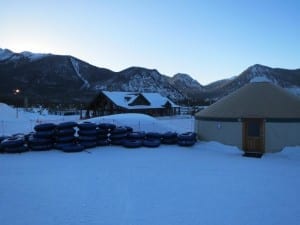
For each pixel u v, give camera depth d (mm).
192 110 57312
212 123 16547
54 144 15680
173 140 17188
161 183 9453
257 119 15016
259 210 7215
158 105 51094
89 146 15969
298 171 11133
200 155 14281
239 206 7473
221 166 11922
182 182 9570
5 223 6434
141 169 11312
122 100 48062
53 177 10109
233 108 15977
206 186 9156
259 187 9070
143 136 17000
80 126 16000
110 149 15805
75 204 7586
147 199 7965
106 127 16703
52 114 53531
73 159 13172
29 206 7445
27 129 24703
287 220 6633
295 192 8594
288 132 14656
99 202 7734
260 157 13914
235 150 15359
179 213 7008
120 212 7074
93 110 49062
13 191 8609
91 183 9422
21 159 13156
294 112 14883
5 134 21828
